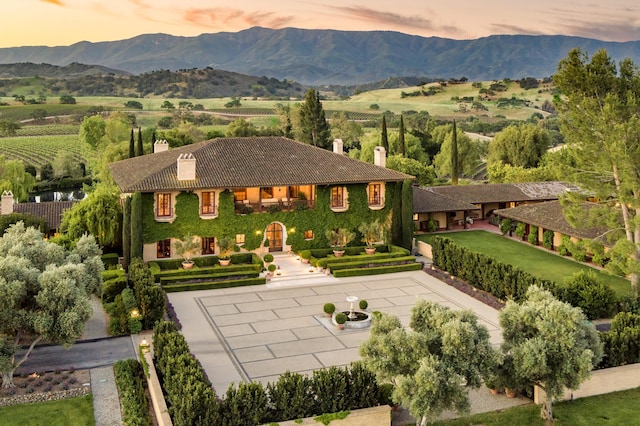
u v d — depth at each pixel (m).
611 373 31.95
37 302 30.11
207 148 62.22
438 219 76.56
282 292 50.47
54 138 190.25
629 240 44.94
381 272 56.31
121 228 59.41
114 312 43.25
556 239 65.75
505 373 28.00
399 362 25.31
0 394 30.41
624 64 45.84
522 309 27.48
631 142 44.97
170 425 25.50
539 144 119.56
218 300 48.25
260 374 34.53
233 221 58.09
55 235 61.78
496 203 84.38
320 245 61.25
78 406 29.56
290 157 63.00
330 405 27.30
